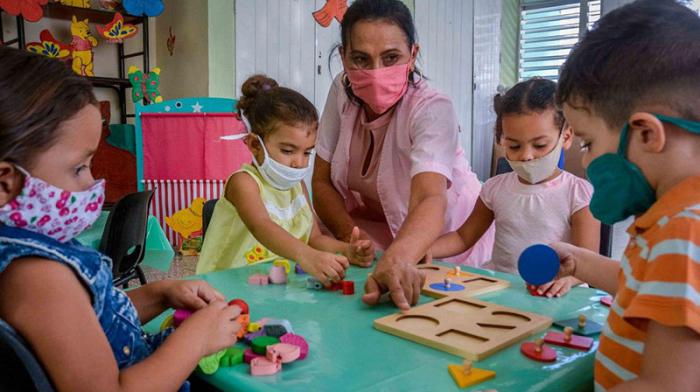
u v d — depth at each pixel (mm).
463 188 1433
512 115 1185
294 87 3580
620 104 497
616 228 1319
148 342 657
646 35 489
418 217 1025
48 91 488
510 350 635
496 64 4883
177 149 2902
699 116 468
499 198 1325
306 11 3588
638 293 458
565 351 634
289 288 903
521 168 1226
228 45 3271
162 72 3570
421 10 4188
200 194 2936
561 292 856
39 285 478
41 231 517
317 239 1218
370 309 790
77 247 550
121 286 1917
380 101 1197
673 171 477
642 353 472
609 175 527
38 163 489
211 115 2896
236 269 1028
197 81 3297
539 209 1264
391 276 806
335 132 1456
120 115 3488
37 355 475
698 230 438
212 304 657
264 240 1067
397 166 1302
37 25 3178
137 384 517
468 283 915
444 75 4469
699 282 425
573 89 540
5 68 479
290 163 1219
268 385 548
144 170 2896
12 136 466
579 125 549
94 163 2980
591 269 810
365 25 1135
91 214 545
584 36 546
